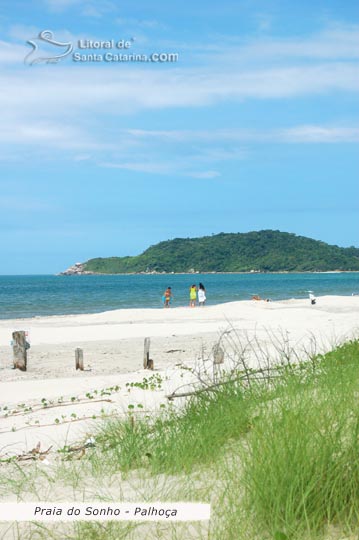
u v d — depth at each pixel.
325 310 40.53
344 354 11.39
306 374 9.30
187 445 6.25
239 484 4.94
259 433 5.37
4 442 8.62
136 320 34.50
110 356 19.67
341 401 5.90
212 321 32.75
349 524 4.22
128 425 7.71
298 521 4.30
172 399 9.71
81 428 9.05
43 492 5.67
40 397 12.48
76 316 38.31
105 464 6.62
